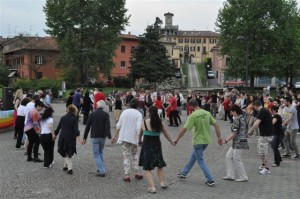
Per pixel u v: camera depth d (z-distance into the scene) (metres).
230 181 10.96
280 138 13.25
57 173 11.70
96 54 61.94
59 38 64.12
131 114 10.95
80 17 63.62
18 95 19.14
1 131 21.98
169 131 23.70
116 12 65.69
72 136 11.61
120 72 97.44
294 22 62.97
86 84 62.53
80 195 9.36
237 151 10.91
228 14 61.78
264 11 60.78
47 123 12.31
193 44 163.25
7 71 72.50
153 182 9.84
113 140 11.33
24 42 78.19
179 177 11.24
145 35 67.94
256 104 12.03
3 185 10.22
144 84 66.25
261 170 12.00
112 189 9.95
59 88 55.59
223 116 33.16
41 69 83.81
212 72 111.06
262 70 59.78
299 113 20.34
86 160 13.79
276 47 61.16
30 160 13.52
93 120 11.45
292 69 64.50
